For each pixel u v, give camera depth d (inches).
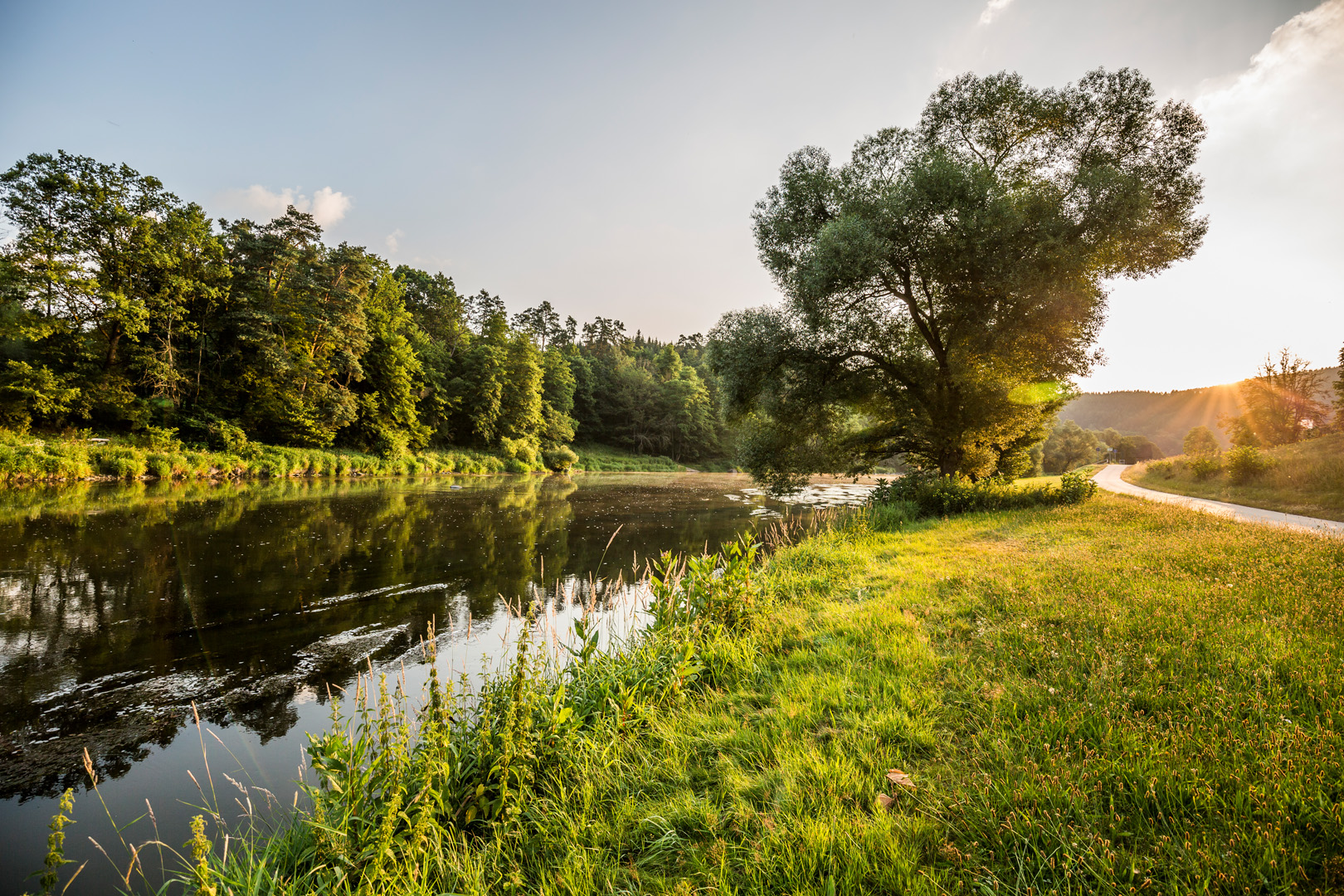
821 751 125.4
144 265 1144.2
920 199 531.2
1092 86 551.8
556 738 132.8
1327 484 655.1
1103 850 83.6
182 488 863.7
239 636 283.7
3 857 134.0
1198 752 104.9
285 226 1446.9
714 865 93.4
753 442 719.1
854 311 617.0
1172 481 1044.5
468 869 99.5
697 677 178.4
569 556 492.7
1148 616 180.7
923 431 671.8
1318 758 96.9
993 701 137.6
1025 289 504.4
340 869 94.9
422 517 701.9
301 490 941.8
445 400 1939.0
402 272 2513.5
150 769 173.8
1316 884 75.9
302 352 1414.9
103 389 1038.4
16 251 1009.5
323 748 114.1
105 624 295.0
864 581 291.1
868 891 84.4
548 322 3747.5
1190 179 542.9
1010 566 281.4
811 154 665.6
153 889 122.3
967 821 95.1
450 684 137.7
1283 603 182.7
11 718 203.6
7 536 461.7
